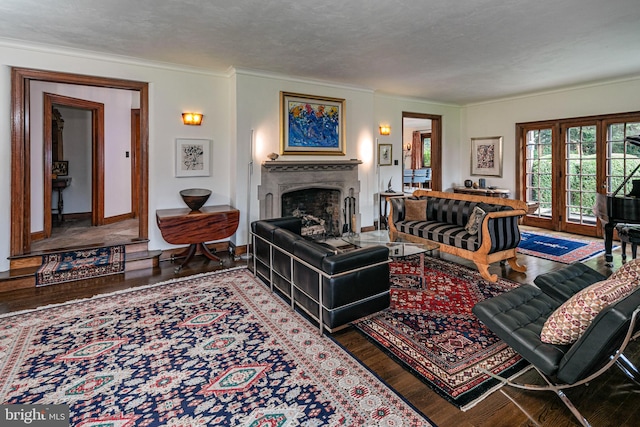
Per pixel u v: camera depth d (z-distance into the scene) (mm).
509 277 3979
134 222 6355
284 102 5203
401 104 7012
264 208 5145
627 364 2123
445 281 3844
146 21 3195
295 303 3121
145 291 3590
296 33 3482
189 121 4766
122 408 1910
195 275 4098
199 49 3984
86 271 3973
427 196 5410
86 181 6848
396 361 2346
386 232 4992
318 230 5812
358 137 5996
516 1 2832
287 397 1995
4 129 3809
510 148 7129
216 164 5078
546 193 6742
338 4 2869
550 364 1774
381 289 2857
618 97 5582
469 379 2146
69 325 2854
